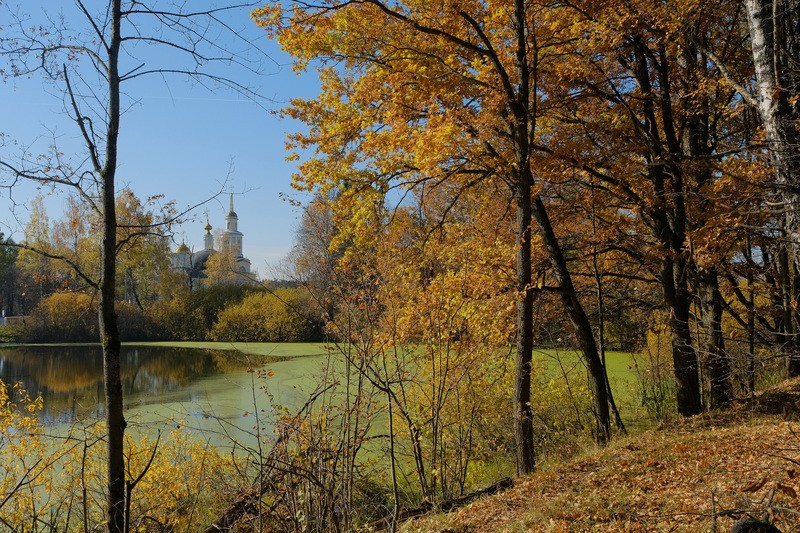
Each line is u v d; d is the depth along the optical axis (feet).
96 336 170.19
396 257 34.24
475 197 43.60
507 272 37.93
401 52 32.96
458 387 33.60
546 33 33.35
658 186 38.37
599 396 37.14
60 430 47.93
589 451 31.17
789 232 19.56
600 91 36.78
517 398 31.42
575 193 44.21
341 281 26.94
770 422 29.32
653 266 43.42
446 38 31.37
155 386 84.33
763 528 11.21
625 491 21.59
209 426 49.24
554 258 38.55
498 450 40.06
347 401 23.66
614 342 71.15
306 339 139.03
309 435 22.65
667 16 30.04
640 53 37.42
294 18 30.91
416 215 37.91
